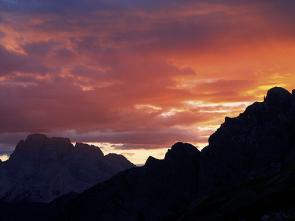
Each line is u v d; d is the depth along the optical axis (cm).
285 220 17612
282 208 18500
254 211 19788
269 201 19875
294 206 18238
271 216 18262
